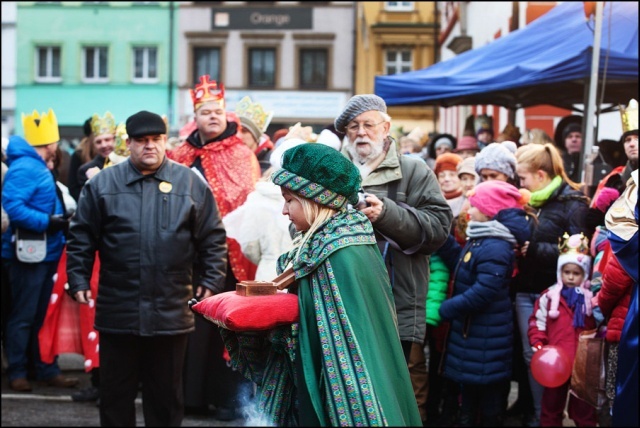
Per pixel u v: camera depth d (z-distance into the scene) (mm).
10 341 7438
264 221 5918
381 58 40469
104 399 5473
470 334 5934
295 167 3277
